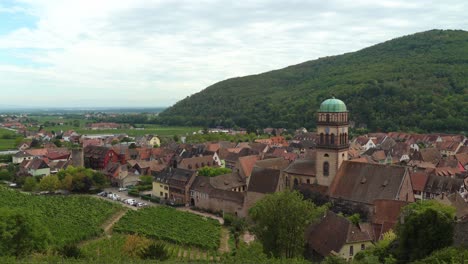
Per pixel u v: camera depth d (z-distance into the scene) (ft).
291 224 270.46
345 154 404.77
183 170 506.07
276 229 273.95
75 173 572.10
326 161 400.88
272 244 274.98
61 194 551.18
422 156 638.12
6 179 635.25
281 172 416.26
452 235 223.30
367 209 352.90
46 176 572.92
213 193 451.94
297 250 273.33
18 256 242.17
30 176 606.55
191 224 397.60
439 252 208.13
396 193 343.05
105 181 581.94
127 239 311.68
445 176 475.72
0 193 499.92
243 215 416.67
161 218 416.87
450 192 437.58
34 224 275.18
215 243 343.46
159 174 531.50
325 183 403.54
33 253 252.62
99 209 453.58
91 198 504.02
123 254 277.64
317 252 279.08
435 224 223.92
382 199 326.24
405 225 234.58
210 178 472.44
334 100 398.01
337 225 281.54
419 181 460.96
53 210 440.86
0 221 249.96
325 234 283.59
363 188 361.71
